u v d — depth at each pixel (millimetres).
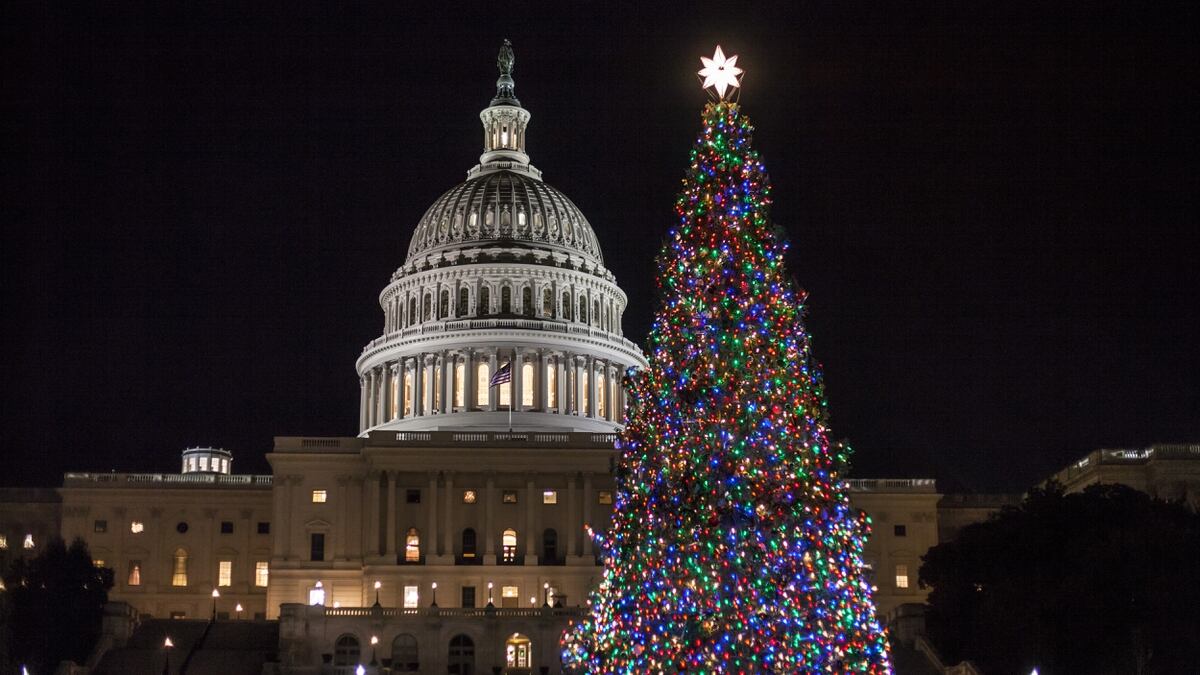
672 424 61562
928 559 116250
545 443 143250
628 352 172875
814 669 58875
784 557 59438
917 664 105625
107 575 123250
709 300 61875
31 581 114375
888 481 149750
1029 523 110375
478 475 142375
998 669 100750
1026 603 97562
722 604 59594
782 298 62312
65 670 101750
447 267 172000
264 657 110125
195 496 154125
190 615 150875
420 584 138000
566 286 173625
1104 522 108750
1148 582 95688
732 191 63125
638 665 60969
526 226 176250
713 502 60031
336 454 143250
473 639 115312
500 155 186875
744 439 60500
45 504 155500
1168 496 141250
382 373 170625
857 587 61125
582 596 137875
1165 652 95875
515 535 141250
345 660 113875
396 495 141375
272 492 153250
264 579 152625
